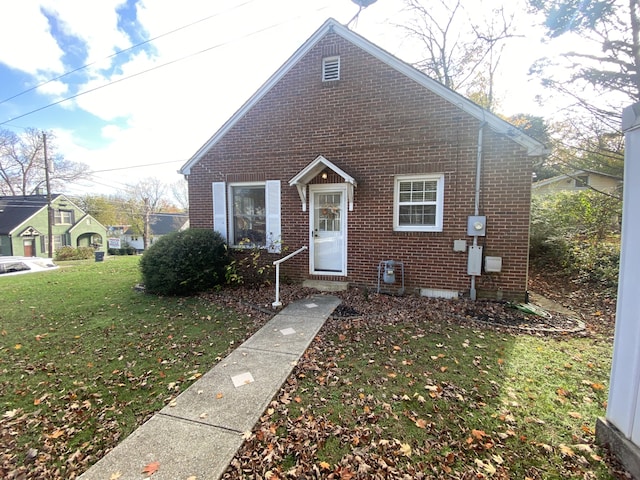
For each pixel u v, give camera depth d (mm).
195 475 2041
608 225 8586
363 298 6316
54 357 3951
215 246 7500
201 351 4047
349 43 6805
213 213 8242
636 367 2066
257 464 2146
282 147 7473
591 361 3672
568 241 8586
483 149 5977
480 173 6020
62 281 9094
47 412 2809
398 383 3182
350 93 6840
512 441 2355
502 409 2742
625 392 2152
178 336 4574
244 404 2854
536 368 3498
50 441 2432
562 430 2477
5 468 2176
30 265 13508
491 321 5012
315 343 4227
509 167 5848
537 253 9797
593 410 2740
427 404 2822
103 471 2098
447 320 5055
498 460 2164
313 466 2117
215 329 4828
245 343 4254
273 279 7664
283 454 2236
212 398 2959
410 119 6434
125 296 6977
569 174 11727
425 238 6488
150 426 2566
